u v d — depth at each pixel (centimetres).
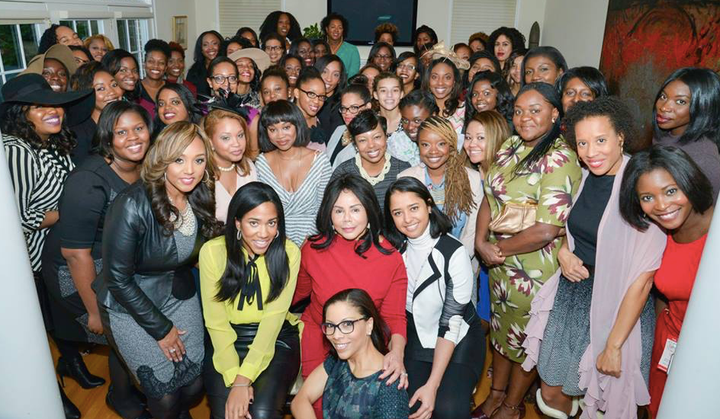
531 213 192
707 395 119
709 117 198
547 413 207
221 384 191
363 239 188
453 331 188
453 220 234
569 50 656
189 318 196
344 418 167
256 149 271
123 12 543
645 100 453
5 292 121
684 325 124
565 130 186
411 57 404
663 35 423
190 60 744
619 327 173
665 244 167
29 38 395
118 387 218
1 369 126
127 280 177
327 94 390
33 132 214
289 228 255
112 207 174
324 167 255
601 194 177
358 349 163
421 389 179
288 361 198
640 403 183
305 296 210
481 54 407
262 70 435
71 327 227
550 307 195
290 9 764
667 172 150
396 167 259
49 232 213
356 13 768
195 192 188
